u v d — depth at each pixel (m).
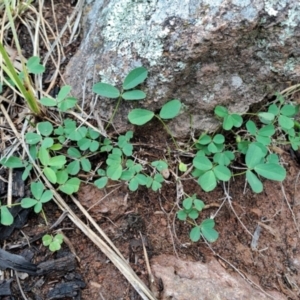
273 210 0.16
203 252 0.15
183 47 0.14
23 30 0.17
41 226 0.14
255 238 0.15
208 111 0.15
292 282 0.15
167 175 0.15
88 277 0.14
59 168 0.15
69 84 0.16
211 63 0.14
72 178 0.15
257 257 0.15
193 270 0.14
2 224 0.14
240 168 0.16
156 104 0.15
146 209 0.15
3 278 0.14
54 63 0.17
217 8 0.14
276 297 0.14
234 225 0.16
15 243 0.14
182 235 0.15
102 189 0.15
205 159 0.15
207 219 0.15
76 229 0.14
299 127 0.17
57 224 0.14
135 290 0.14
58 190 0.15
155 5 0.14
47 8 0.18
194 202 0.15
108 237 0.14
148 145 0.16
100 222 0.15
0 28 0.17
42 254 0.14
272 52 0.14
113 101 0.15
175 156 0.16
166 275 0.14
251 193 0.16
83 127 0.15
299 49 0.14
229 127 0.15
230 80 0.15
